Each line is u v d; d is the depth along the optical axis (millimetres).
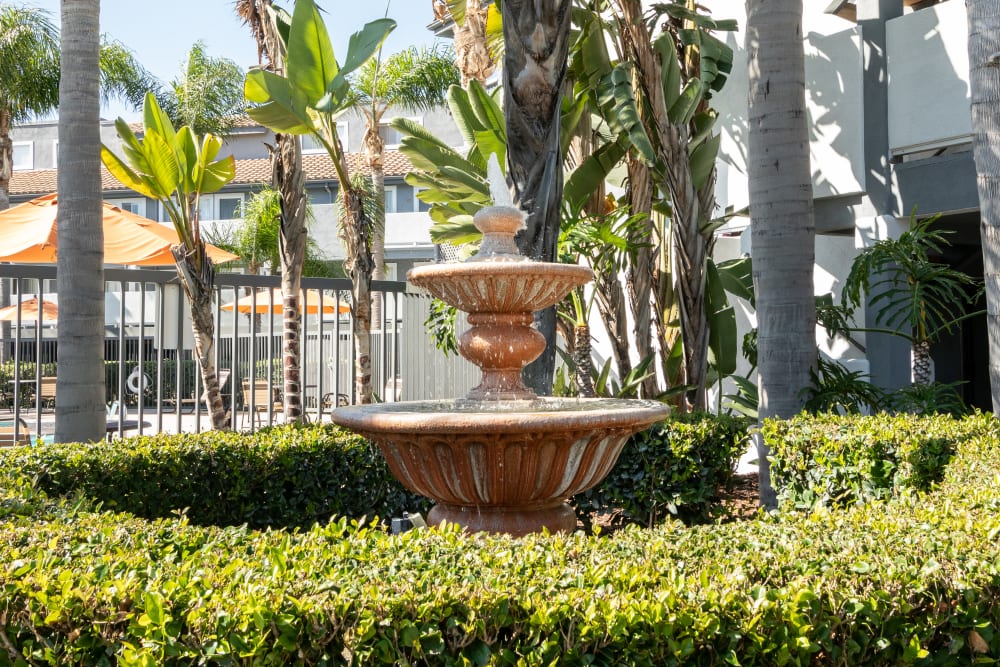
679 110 8398
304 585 2477
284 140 8453
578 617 2383
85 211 6512
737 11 10859
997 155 5254
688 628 2387
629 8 8148
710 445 6215
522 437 3936
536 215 6023
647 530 3283
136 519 3525
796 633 2418
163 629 2328
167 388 17578
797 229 6324
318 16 7543
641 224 9016
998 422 5270
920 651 2447
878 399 6832
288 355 8531
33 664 2428
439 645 2332
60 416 6445
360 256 8008
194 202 7762
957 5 8312
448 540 3102
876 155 9117
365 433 4219
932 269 6801
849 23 10648
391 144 31625
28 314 15055
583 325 8672
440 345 9562
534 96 5969
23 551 2889
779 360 6352
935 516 3271
